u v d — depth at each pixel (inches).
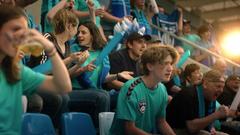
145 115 141.8
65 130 134.7
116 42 176.6
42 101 141.0
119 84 189.6
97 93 166.1
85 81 174.7
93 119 165.5
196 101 163.5
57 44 164.4
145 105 140.0
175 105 163.0
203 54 335.3
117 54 202.7
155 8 342.0
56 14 167.9
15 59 84.3
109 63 196.4
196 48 328.8
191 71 231.9
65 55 166.1
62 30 165.6
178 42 318.0
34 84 89.1
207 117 159.0
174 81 228.8
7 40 82.3
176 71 231.8
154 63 139.6
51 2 214.2
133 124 135.9
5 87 83.7
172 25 363.3
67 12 167.6
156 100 143.8
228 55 490.3
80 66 158.2
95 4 242.8
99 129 154.3
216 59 337.1
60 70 88.5
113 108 184.5
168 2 468.1
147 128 144.3
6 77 84.5
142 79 142.8
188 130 161.3
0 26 82.0
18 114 85.7
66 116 137.7
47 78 90.4
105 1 268.8
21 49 83.0
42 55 148.3
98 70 184.2
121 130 139.1
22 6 173.9
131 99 136.4
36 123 121.4
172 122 163.3
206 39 380.8
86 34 185.5
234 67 360.5
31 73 89.5
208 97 165.6
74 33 169.3
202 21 586.2
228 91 239.3
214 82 162.7
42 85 90.0
